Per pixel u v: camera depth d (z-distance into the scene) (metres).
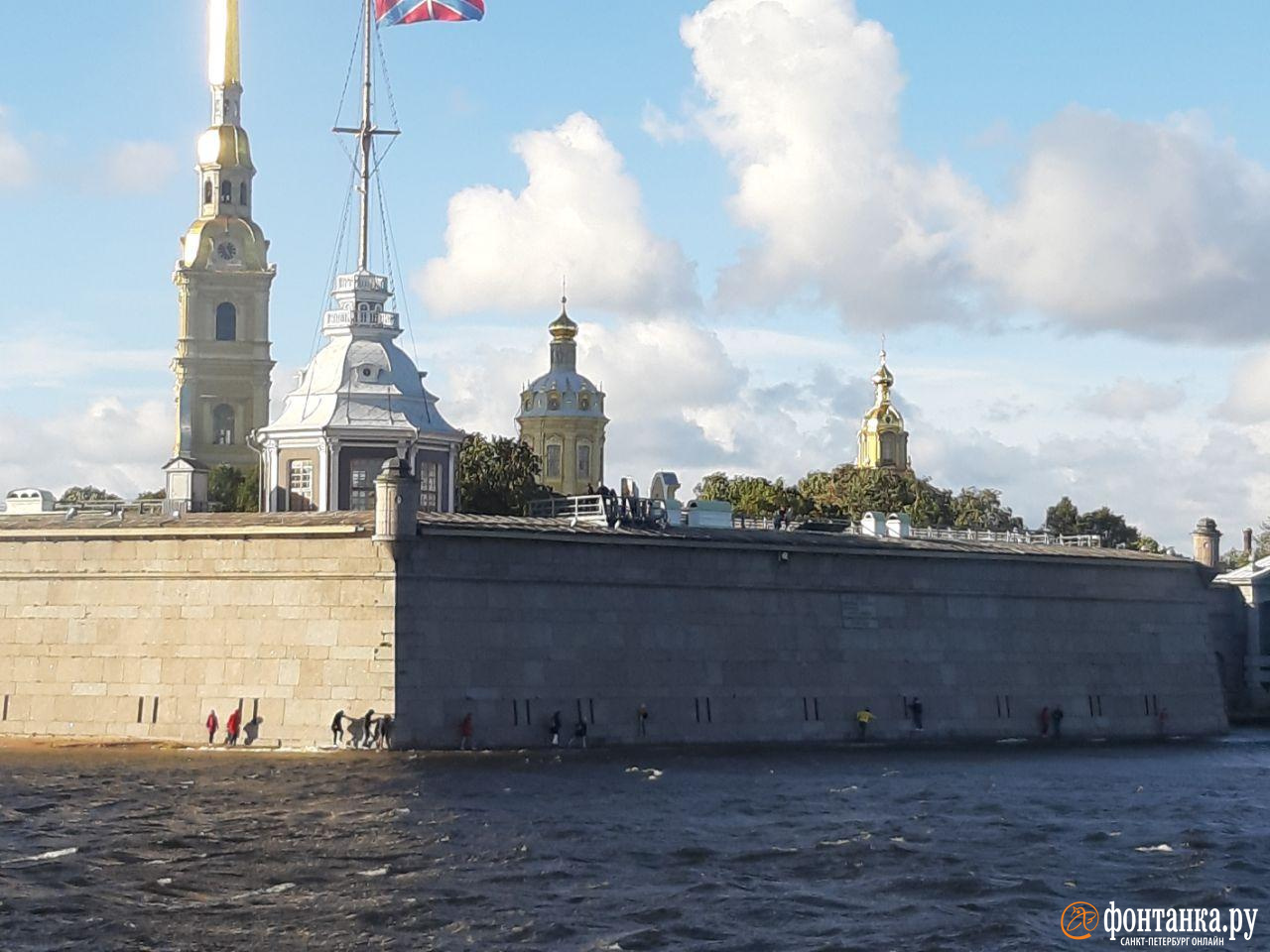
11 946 59.12
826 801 88.56
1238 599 164.75
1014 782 98.81
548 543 106.38
